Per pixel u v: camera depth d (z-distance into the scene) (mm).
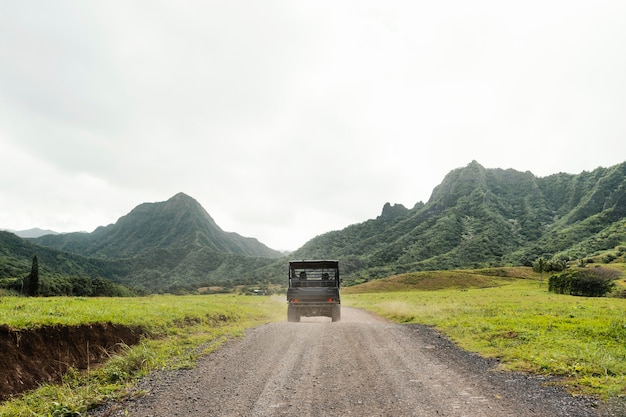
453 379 8156
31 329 9586
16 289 84375
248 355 10711
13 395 7914
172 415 6383
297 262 23203
